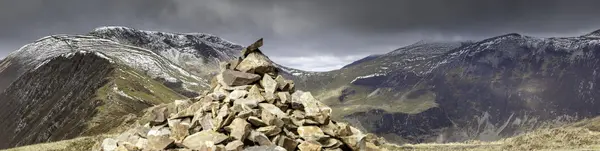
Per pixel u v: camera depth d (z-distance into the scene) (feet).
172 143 59.16
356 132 65.98
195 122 62.03
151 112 66.23
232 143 56.34
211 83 71.92
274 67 70.79
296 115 63.72
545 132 255.50
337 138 62.54
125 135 65.51
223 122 59.82
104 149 63.87
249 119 60.03
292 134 60.59
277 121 60.54
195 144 58.39
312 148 58.54
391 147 230.89
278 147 56.80
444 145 265.54
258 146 57.31
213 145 56.03
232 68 70.23
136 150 60.59
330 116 64.80
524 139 252.62
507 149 239.30
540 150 219.00
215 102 63.72
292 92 69.51
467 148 245.24
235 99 63.31
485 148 247.29
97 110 623.36
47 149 181.57
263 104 62.95
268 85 66.33
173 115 65.21
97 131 526.16
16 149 194.70
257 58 69.51
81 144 182.19
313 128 61.52
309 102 65.41
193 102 68.33
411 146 250.37
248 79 66.80
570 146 224.12
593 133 245.45
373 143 68.08
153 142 59.41
